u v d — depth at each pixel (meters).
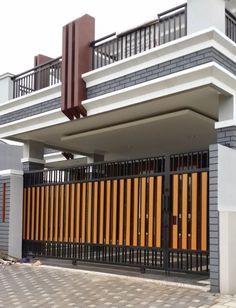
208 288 6.94
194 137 11.30
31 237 10.80
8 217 10.80
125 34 8.65
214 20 7.16
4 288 7.48
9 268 9.68
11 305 6.28
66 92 9.13
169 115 8.81
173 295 6.60
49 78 10.29
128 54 8.65
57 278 8.34
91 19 9.27
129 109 8.55
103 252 9.07
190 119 9.19
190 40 7.20
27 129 10.49
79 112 8.98
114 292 6.93
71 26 9.23
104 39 9.00
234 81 7.36
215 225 6.87
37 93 10.03
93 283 7.73
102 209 9.16
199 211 7.45
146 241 8.24
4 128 11.02
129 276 8.16
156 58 7.76
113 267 9.30
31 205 10.94
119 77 8.37
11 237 10.73
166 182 8.01
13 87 11.23
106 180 9.17
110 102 8.48
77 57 8.95
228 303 6.03
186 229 7.61
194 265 8.50
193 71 7.05
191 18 7.39
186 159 7.89
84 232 9.50
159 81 7.53
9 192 10.89
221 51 7.23
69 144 12.38
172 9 7.87
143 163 8.62
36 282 7.97
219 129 7.55
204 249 7.32
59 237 10.08
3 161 18.92
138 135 10.98
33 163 11.55
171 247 7.84
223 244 6.71
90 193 9.48
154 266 8.14
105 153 13.91
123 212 8.73
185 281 7.53
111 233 8.91
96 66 9.14
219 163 6.97
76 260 9.66
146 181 8.39
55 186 10.38
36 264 9.99
